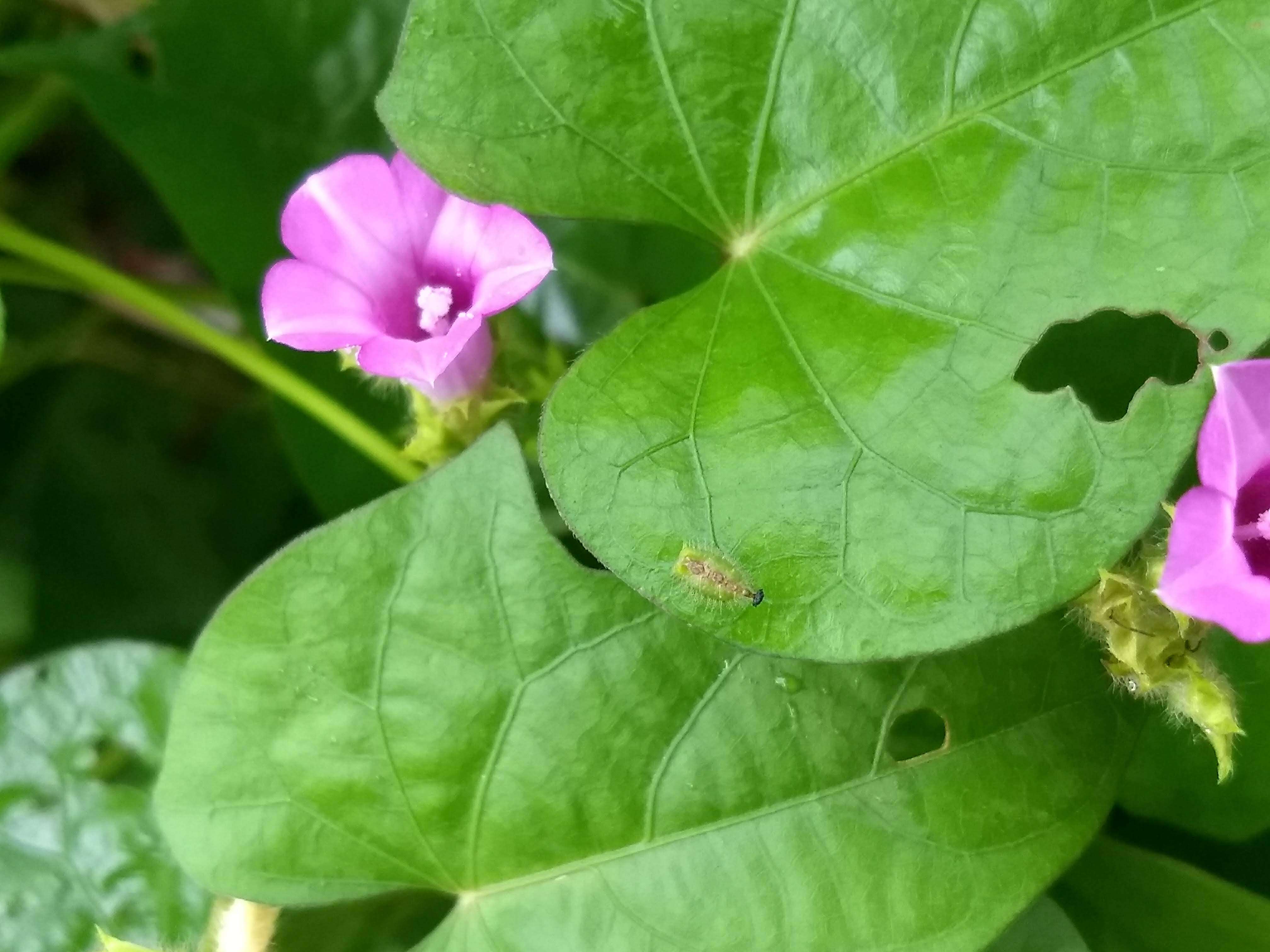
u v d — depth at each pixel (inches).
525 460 4.8
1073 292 4.4
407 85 4.6
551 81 4.6
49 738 5.7
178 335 7.0
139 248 7.2
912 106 4.6
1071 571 4.3
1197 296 4.3
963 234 4.5
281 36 6.0
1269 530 4.3
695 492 4.4
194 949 5.4
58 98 6.7
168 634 6.8
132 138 6.0
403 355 4.6
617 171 4.7
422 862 4.9
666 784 4.7
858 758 4.7
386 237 5.0
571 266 6.1
